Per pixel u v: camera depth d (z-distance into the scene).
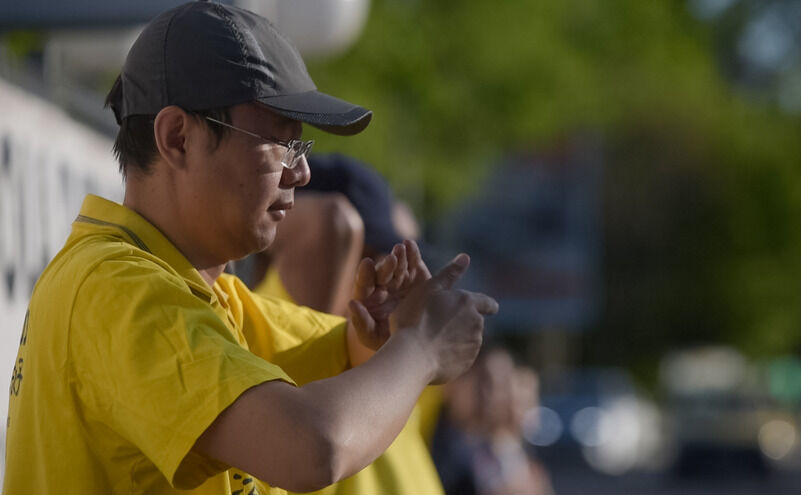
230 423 5.80
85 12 9.69
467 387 14.18
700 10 63.12
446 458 13.87
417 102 41.47
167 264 6.44
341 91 37.62
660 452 75.44
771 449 68.25
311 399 5.83
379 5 39.62
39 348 6.26
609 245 109.06
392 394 6.08
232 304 7.62
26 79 9.12
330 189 10.20
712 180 106.88
